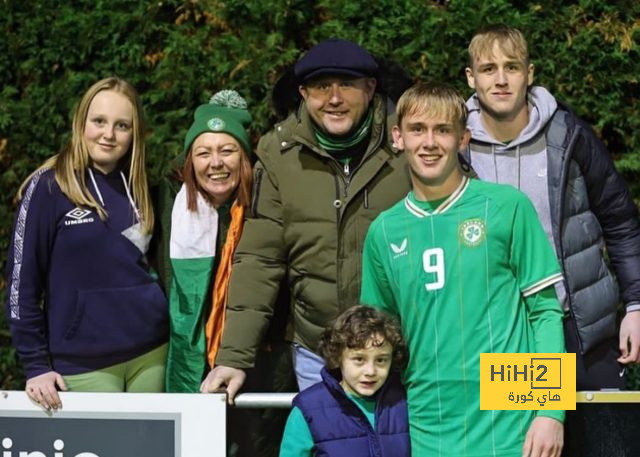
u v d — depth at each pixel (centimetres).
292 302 439
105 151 421
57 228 417
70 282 418
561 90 571
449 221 372
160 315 427
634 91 582
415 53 577
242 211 431
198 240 426
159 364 432
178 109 600
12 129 615
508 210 369
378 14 584
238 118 436
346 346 374
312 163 424
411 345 377
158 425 400
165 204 442
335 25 582
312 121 425
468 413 367
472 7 573
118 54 608
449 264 370
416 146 374
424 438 373
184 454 399
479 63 420
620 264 432
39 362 414
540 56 574
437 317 370
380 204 419
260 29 595
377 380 375
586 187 423
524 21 570
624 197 427
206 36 600
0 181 617
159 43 611
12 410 409
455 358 368
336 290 420
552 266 369
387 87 438
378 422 376
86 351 418
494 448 364
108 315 418
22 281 413
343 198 420
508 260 370
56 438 406
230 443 425
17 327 413
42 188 418
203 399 398
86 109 424
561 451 373
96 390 421
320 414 377
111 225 420
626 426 375
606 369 424
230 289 423
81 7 623
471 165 424
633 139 576
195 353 422
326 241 419
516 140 420
